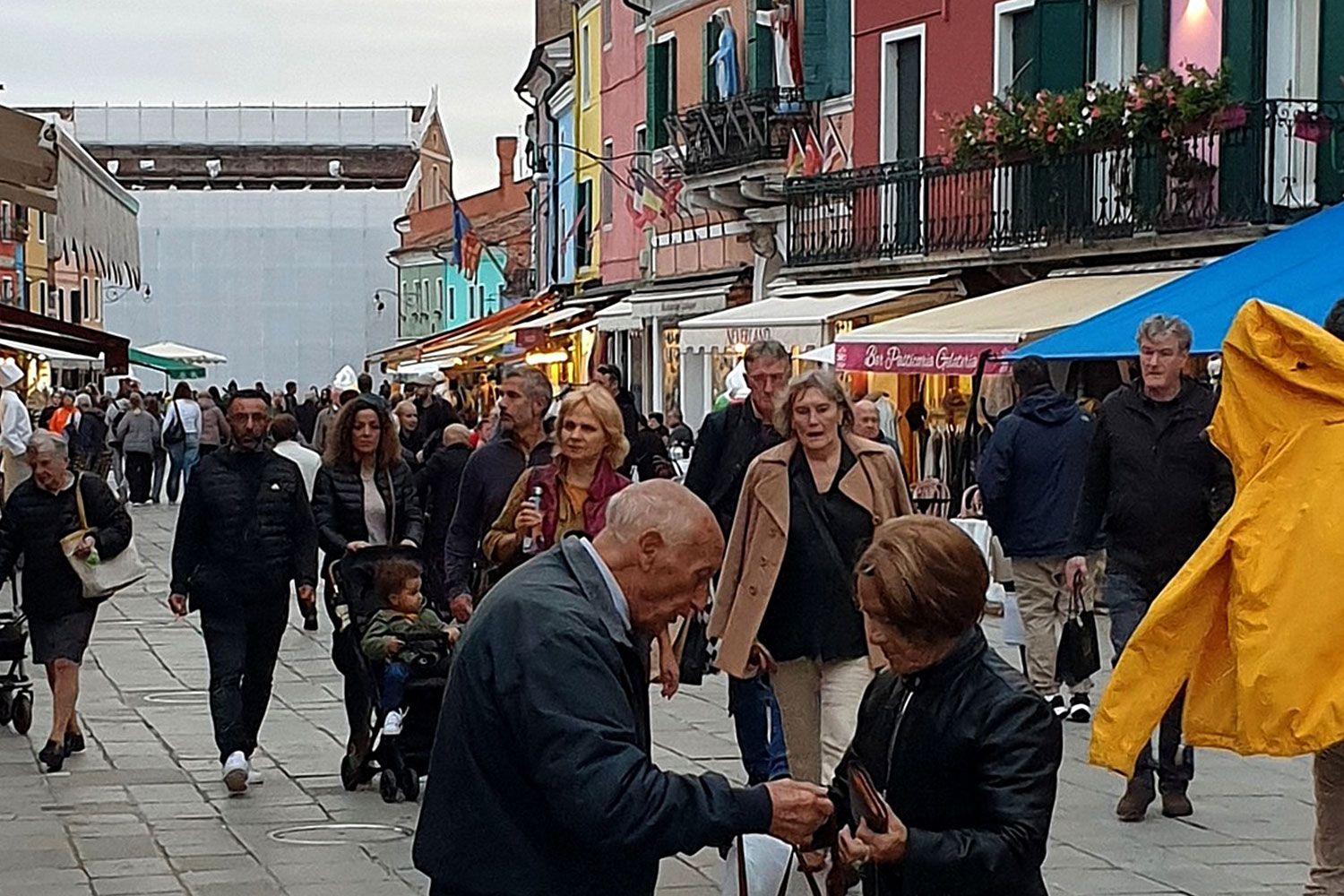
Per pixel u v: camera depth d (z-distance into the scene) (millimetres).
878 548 5488
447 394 51656
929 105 32781
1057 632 14688
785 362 11734
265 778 13195
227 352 89250
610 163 53344
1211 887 10102
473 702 5273
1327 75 24969
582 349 54281
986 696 5434
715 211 43062
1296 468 7570
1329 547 7434
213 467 12664
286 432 22984
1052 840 11117
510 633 5254
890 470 9875
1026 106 27984
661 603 5402
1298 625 7406
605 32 53688
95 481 13664
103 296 87562
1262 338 7699
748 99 37250
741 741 11023
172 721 15469
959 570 5418
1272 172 24438
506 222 83188
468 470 12133
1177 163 25500
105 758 13891
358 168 99875
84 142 100438
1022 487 14477
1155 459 11555
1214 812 11867
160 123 100688
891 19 33781
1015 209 28516
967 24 31766
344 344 90375
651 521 5359
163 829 11617
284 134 100875
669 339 45938
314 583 12828
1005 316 25062
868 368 25703
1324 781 8078
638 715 5406
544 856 5293
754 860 5883
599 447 10758
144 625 21938
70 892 10133
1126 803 11602
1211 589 7688
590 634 5242
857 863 5398
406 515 13938
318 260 90062
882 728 5621
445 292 87562
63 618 13539
